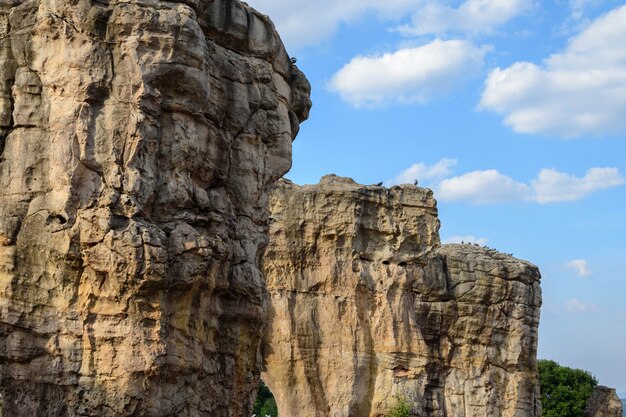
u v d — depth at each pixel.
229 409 33.03
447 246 81.81
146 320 28.09
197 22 30.73
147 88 28.98
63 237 27.86
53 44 29.20
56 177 28.36
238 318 33.69
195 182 31.59
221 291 32.72
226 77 34.53
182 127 30.36
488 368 77.31
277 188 67.00
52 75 29.00
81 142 28.34
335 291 65.25
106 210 28.00
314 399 63.78
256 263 35.31
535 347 80.75
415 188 69.56
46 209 28.31
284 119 37.75
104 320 27.92
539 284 82.88
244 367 34.19
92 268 27.88
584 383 112.44
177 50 29.67
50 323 27.89
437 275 77.12
